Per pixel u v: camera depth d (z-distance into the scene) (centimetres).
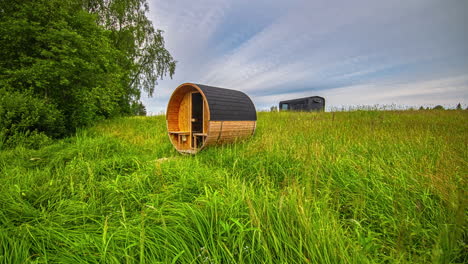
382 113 1323
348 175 376
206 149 674
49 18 1031
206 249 185
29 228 232
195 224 218
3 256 187
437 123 929
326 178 367
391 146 545
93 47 1168
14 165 470
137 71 2272
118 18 2011
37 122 794
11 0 985
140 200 316
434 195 295
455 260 194
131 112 2189
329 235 196
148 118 1577
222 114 671
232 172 418
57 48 967
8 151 572
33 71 918
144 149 738
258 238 187
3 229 221
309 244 182
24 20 916
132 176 392
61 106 1080
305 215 214
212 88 722
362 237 210
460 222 181
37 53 1016
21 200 292
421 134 677
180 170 409
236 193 286
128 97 2194
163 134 1007
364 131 789
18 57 1020
